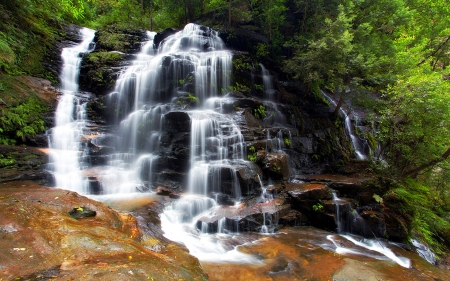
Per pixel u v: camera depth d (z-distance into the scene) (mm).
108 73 13117
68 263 2943
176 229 6496
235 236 6672
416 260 6945
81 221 4492
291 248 6320
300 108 14164
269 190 8414
